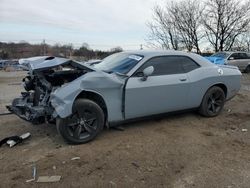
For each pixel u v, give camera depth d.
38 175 3.63
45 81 4.82
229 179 3.57
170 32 30.09
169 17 30.38
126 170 3.76
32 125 5.67
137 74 5.08
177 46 30.22
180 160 4.08
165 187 3.37
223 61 15.11
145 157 4.16
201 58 6.13
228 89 6.41
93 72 4.75
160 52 5.55
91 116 4.67
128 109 4.99
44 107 4.64
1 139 4.97
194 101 5.86
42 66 4.48
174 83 5.42
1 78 17.25
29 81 5.26
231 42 30.41
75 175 3.63
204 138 4.98
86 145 4.59
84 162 3.98
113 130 5.28
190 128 5.49
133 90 4.94
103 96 4.73
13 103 5.46
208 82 5.98
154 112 5.32
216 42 30.55
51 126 5.58
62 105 4.34
